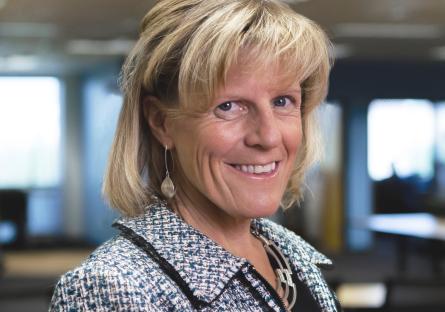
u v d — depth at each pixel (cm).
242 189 121
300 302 134
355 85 1373
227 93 116
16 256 1448
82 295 107
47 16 880
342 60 1352
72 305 107
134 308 106
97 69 1467
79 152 1638
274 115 122
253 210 121
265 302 119
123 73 127
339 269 1187
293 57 117
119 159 125
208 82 113
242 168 121
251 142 118
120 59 1284
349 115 1377
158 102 122
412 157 1445
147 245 117
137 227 120
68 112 1636
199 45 113
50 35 1027
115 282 107
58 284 110
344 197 1382
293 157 126
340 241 1380
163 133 125
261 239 141
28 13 861
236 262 118
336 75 1367
